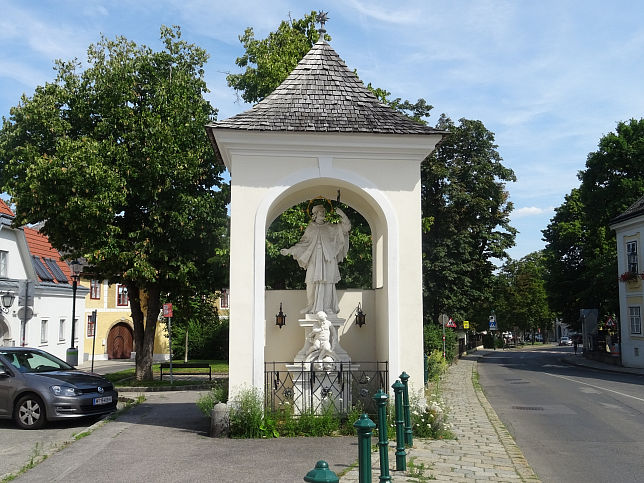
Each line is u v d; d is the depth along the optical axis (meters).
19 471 7.59
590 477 7.70
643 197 35.06
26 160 21.45
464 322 47.31
